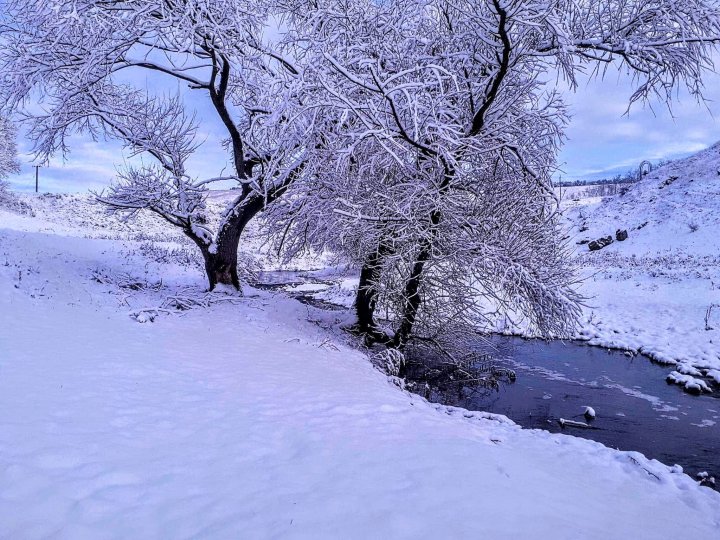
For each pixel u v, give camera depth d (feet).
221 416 17.40
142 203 42.01
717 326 49.65
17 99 37.76
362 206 31.91
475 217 31.89
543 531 10.81
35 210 130.41
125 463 12.83
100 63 35.24
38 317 27.37
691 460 23.02
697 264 83.41
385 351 35.14
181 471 12.84
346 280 81.66
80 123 43.70
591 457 20.36
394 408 20.88
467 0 29.19
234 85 40.27
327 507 11.18
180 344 27.30
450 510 11.28
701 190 125.70
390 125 29.12
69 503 10.56
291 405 19.53
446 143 29.71
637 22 26.81
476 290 35.24
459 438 17.75
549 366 40.93
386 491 12.16
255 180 37.91
